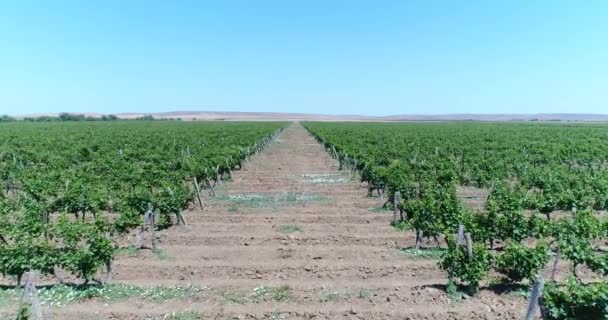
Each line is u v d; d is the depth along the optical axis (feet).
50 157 110.22
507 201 49.42
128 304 34.86
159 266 42.27
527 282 38.47
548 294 28.25
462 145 154.10
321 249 48.03
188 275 41.09
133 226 49.32
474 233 45.29
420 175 81.35
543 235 44.86
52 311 33.35
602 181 64.23
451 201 50.65
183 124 422.00
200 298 35.96
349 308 34.19
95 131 256.52
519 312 33.35
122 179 77.87
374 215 63.21
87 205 56.90
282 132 319.47
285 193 81.61
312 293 36.83
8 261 35.63
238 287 38.09
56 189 64.80
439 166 91.66
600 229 43.88
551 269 42.29
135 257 45.47
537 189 86.53
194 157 103.96
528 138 199.62
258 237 51.96
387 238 51.67
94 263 36.45
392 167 79.71
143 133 236.63
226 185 90.94
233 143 164.04
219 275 41.06
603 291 27.04
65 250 37.63
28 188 65.05
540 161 109.29
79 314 32.99
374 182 77.25
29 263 35.81
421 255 45.98
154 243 46.52
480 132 264.52
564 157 111.34
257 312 33.55
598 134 232.73
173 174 78.59
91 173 85.46
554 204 55.36
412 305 34.63
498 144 159.63
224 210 66.95
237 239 51.39
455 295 35.94
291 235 53.01
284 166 122.72
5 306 34.12
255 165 125.18
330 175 105.19
